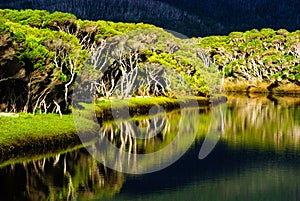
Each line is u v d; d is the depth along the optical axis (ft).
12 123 144.66
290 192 105.91
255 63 542.57
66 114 184.55
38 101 177.58
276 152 150.82
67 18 233.14
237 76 536.83
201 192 104.17
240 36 617.21
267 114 263.29
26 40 166.91
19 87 173.68
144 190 105.29
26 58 164.86
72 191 102.78
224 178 116.98
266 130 200.34
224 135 186.70
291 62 520.01
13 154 126.62
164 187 107.86
